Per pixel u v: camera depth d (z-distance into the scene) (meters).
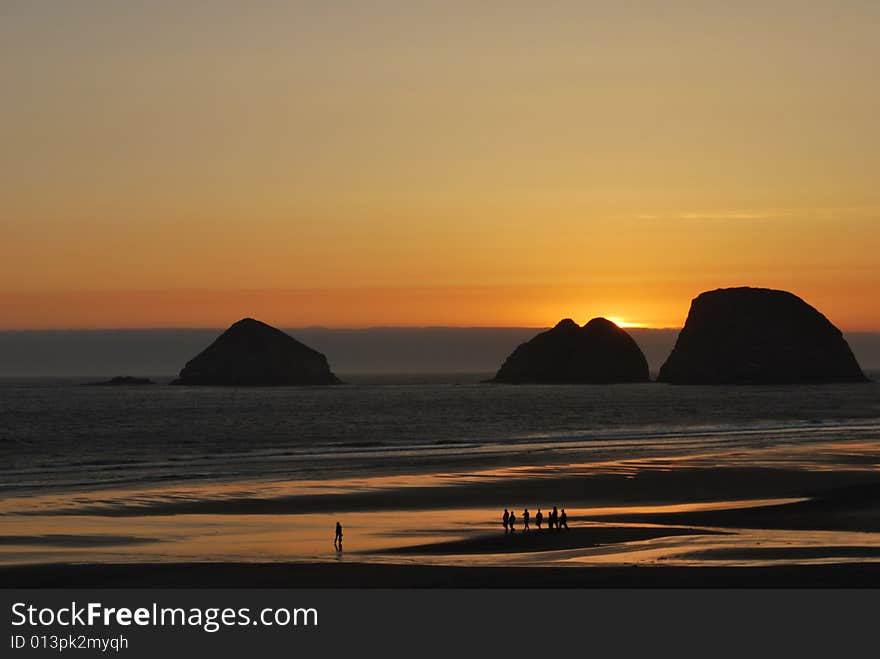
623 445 95.81
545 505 51.38
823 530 41.62
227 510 49.59
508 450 90.56
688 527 42.69
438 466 74.31
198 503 52.34
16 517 47.31
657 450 88.62
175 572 30.94
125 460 86.12
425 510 49.47
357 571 30.56
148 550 37.16
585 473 67.44
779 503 51.34
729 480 62.28
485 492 56.66
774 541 37.38
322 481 63.41
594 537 39.53
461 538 39.72
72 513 48.69
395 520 45.81
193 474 69.94
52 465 81.19
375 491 57.41
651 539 38.91
